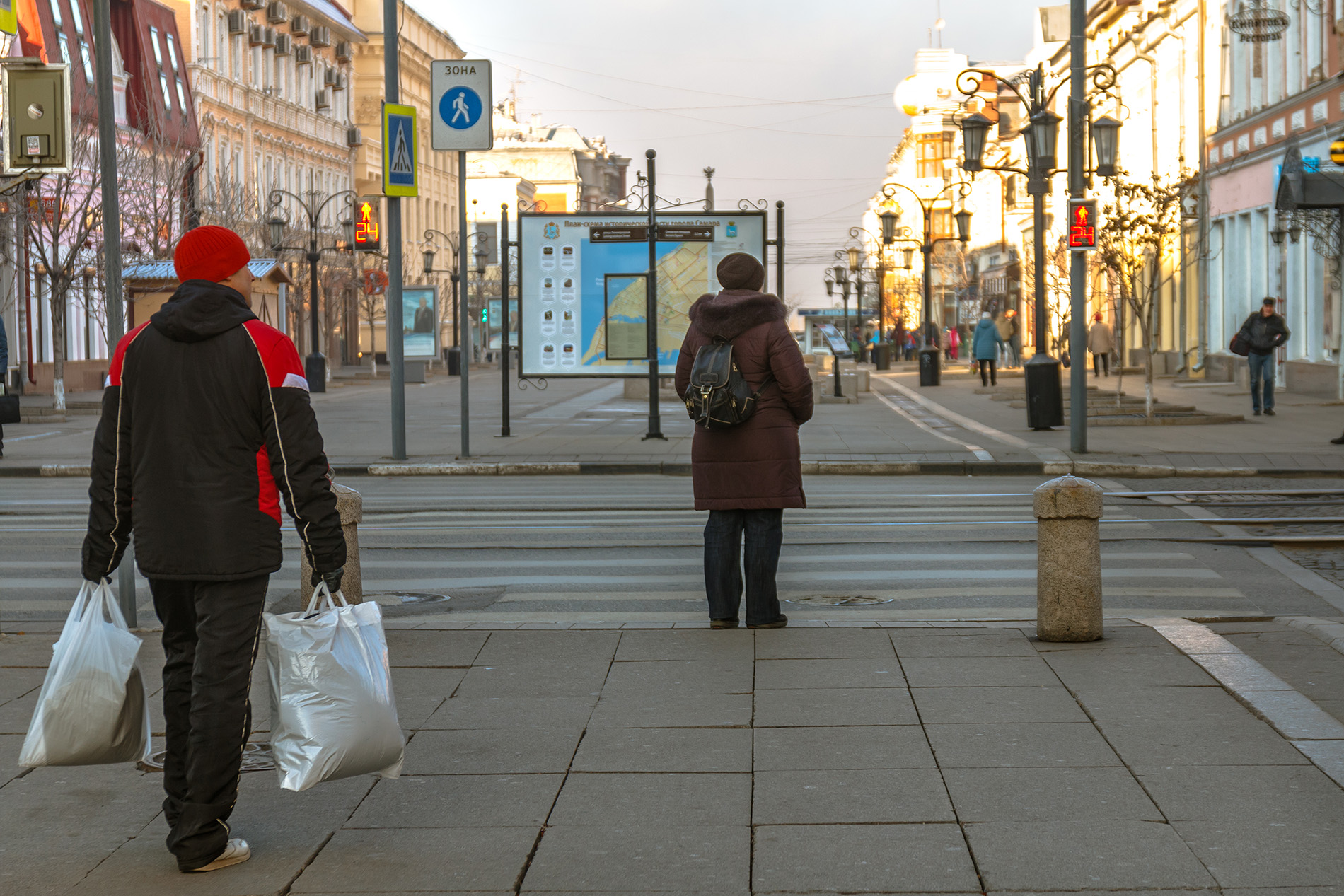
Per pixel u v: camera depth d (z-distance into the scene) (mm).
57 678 4992
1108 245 29891
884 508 15461
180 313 4832
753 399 8250
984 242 91125
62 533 14227
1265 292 38750
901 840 4898
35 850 4953
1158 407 28422
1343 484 17469
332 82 79250
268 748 6129
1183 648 7660
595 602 10172
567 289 24812
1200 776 5504
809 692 6871
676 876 4621
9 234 32875
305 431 4852
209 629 4809
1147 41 50062
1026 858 4715
